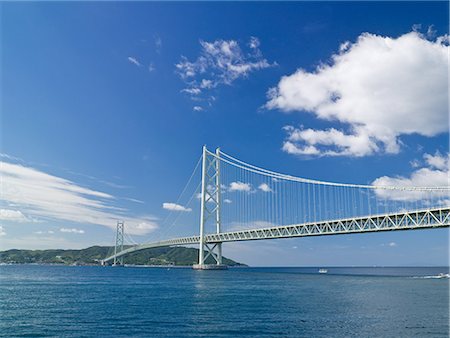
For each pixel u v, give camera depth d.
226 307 38.84
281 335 26.50
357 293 54.41
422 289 61.69
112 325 29.84
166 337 26.02
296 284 74.12
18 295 52.06
